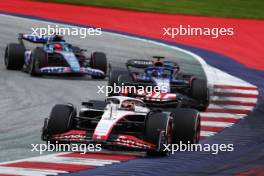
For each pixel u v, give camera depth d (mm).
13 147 46375
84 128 46531
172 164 42844
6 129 52500
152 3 144750
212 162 44031
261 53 108875
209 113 64375
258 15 142375
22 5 134250
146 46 107062
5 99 64750
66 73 77250
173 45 110250
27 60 81062
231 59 102625
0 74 78688
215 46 111938
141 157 44750
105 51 99625
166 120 45062
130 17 130125
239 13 142500
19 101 64188
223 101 71938
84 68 77875
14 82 73938
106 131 44156
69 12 130500
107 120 45250
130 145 44219
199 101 62656
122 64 90750
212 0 154000
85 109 47594
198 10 141625
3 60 89062
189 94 63000
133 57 97000
